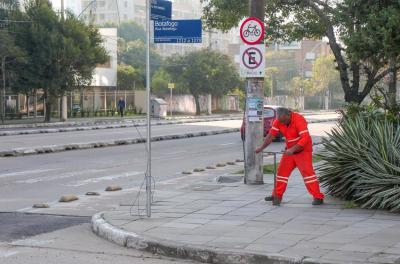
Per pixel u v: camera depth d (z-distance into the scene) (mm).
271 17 20453
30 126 42375
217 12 20906
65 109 49156
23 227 9633
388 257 6953
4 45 39750
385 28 11984
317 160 16297
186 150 24344
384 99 13703
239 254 7270
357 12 13242
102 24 102938
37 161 19562
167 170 17656
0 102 48250
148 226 8906
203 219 9391
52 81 44562
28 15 44969
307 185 10453
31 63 43719
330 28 16594
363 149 10562
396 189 9617
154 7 9477
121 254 7879
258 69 13070
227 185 13305
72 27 45500
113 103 65625
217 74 69562
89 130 37688
